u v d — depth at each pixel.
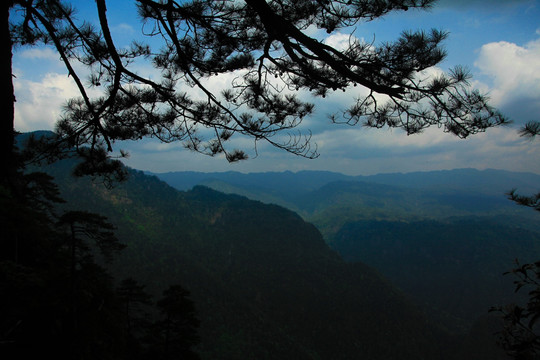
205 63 4.46
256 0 3.18
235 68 4.45
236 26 4.09
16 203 5.67
